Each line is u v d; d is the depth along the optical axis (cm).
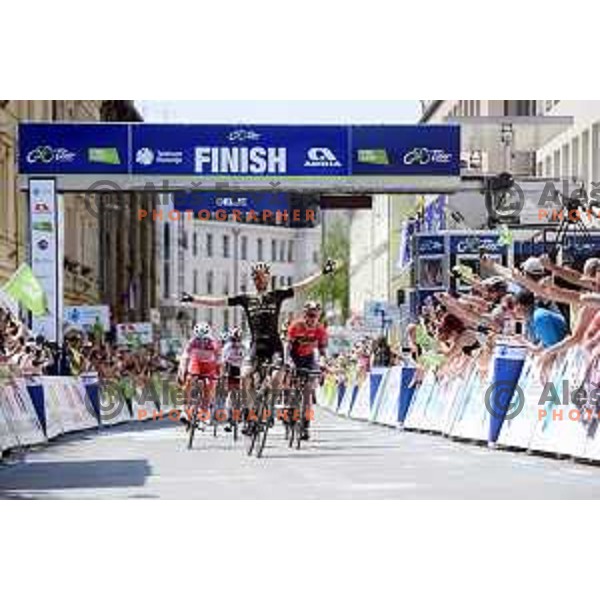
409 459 2928
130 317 13100
